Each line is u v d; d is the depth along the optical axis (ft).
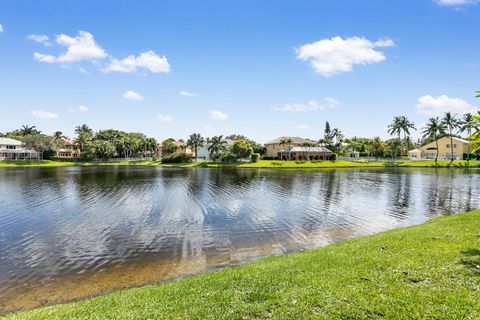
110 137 405.18
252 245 46.73
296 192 106.22
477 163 264.72
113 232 54.34
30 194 99.45
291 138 356.79
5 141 316.81
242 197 94.89
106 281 33.86
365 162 285.23
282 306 20.43
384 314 18.66
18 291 31.58
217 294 23.30
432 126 269.23
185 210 74.28
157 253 43.21
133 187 119.75
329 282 23.93
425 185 125.80
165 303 22.35
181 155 308.19
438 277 23.54
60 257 41.68
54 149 332.19
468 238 35.19
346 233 53.67
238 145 282.36
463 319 17.62
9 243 48.01
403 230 45.80
